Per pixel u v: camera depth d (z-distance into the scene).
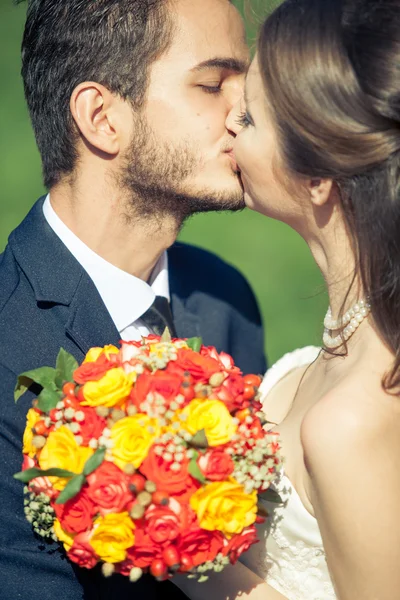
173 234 3.18
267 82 2.41
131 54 2.95
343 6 2.33
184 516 2.22
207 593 2.69
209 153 3.03
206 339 3.67
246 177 2.68
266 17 2.58
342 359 2.62
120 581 2.77
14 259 2.97
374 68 2.26
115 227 3.10
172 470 2.23
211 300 3.77
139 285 3.17
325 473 2.35
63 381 2.44
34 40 3.07
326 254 2.63
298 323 7.08
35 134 3.18
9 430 2.66
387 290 2.38
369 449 2.33
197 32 2.98
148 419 2.26
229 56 3.03
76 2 2.97
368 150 2.30
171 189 3.05
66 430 2.28
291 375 3.11
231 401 2.35
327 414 2.36
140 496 2.20
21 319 2.80
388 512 2.31
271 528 2.63
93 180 3.05
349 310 2.57
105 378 2.29
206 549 2.28
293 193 2.57
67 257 2.96
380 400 2.38
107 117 3.00
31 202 8.33
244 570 2.69
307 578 2.64
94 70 2.96
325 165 2.37
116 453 2.21
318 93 2.31
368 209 2.36
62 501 2.19
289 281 7.64
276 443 2.45
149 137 3.00
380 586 2.33
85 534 2.26
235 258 7.96
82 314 2.87
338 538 2.37
